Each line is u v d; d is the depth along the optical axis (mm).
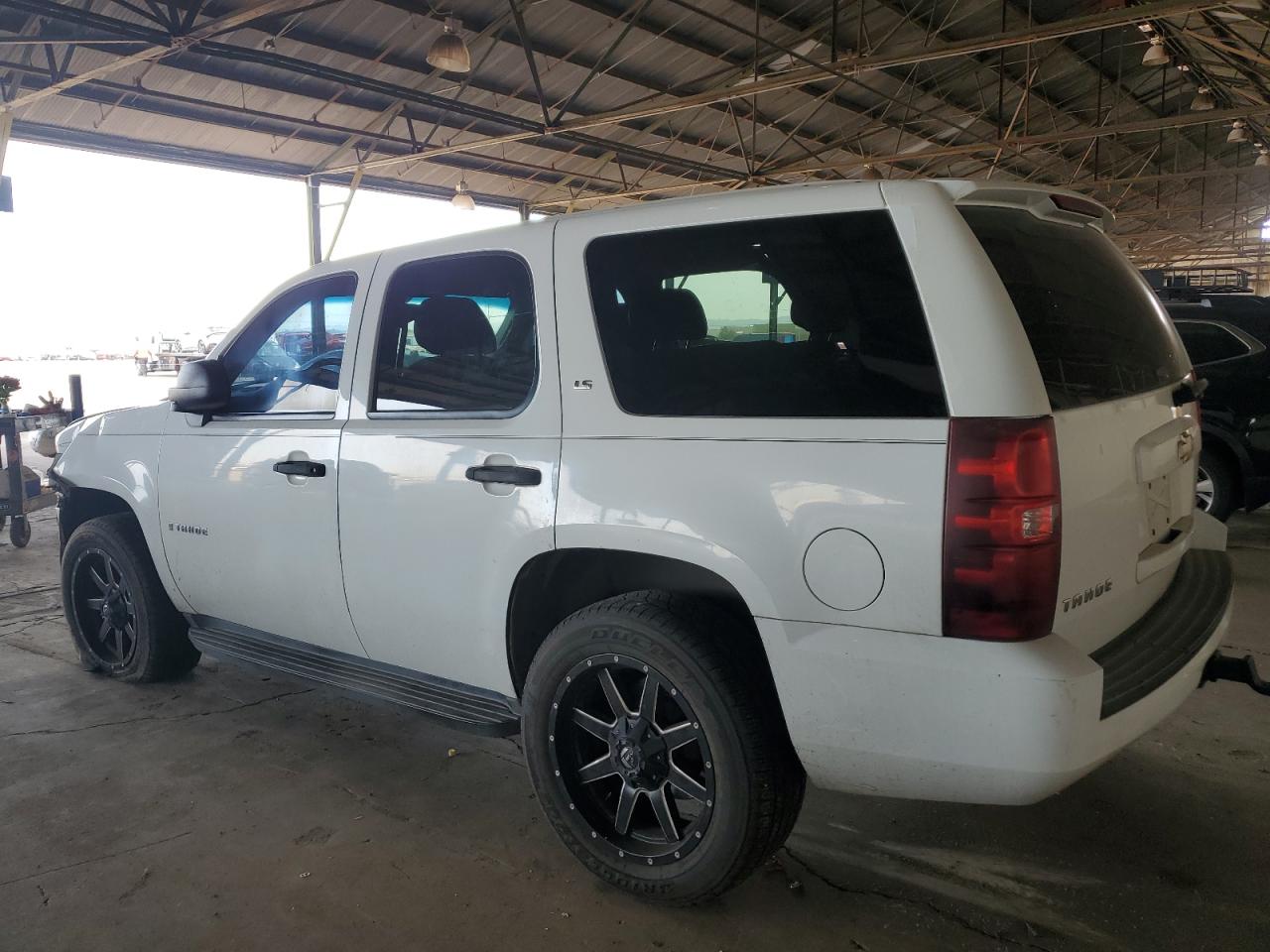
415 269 2648
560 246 2309
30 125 11820
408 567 2559
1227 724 3150
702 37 14203
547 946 2072
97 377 24750
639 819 2328
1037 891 2250
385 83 12891
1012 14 15484
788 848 2461
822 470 1851
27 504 6945
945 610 1734
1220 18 15039
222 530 3098
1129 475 2035
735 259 2053
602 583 2477
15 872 2396
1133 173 28359
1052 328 1940
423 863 2420
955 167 24750
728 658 2023
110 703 3564
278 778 2910
